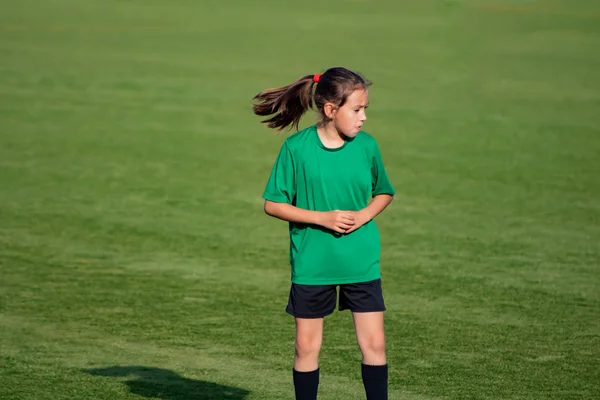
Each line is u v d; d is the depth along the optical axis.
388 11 110.38
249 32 94.44
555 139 50.88
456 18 103.94
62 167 44.69
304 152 17.00
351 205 17.12
